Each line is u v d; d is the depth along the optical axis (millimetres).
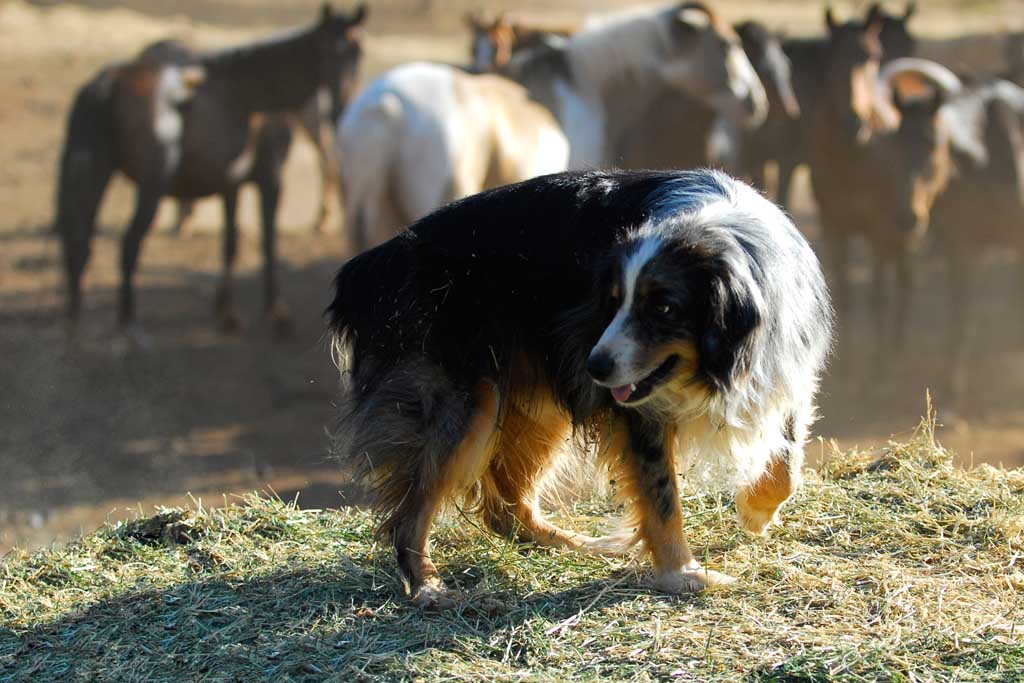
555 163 10969
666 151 13125
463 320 4738
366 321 4875
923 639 4004
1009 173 12484
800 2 33969
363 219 10227
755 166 14492
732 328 4285
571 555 4914
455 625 4344
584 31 12555
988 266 16469
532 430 5082
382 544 4809
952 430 11227
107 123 12836
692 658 4000
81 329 13297
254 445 10695
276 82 13266
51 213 17812
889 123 12367
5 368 11945
